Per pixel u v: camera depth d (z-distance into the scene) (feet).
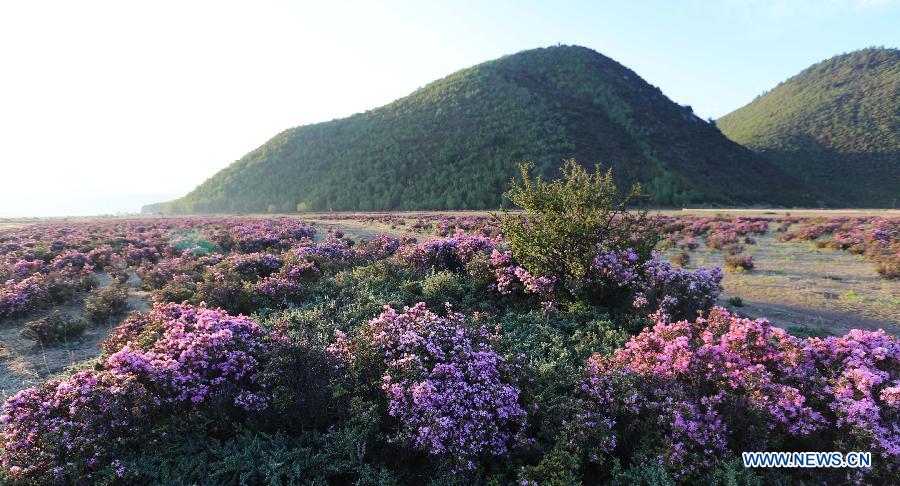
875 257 56.44
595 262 30.89
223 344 19.20
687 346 18.92
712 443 15.24
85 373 16.25
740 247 68.90
